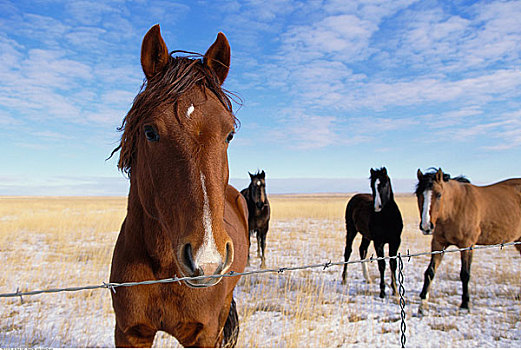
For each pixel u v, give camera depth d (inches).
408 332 164.7
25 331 151.8
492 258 355.6
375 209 235.3
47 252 346.3
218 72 74.3
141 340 73.8
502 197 232.1
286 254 372.8
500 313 191.6
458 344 151.9
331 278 272.7
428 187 210.5
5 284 224.1
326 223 710.5
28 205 1233.4
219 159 58.9
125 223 79.1
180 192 54.7
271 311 187.5
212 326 76.4
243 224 118.0
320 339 147.9
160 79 63.8
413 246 431.8
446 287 245.4
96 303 191.6
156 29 64.9
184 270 50.9
